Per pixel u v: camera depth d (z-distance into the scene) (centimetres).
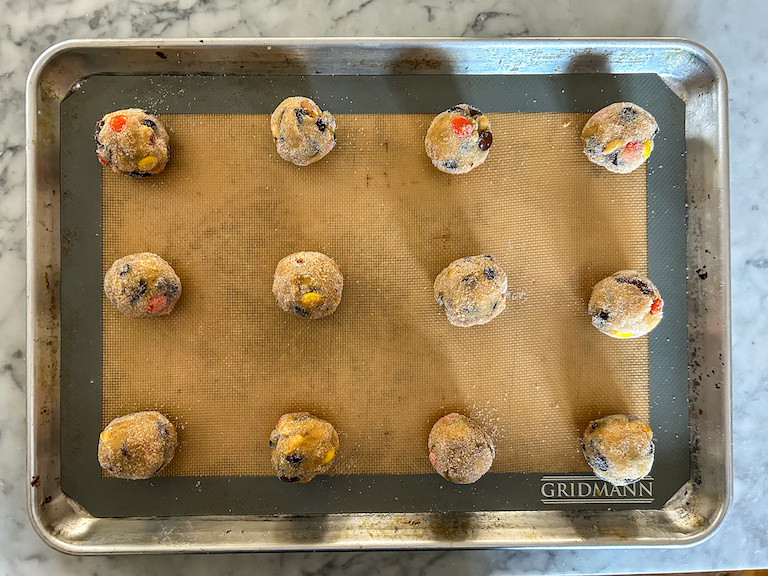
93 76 35
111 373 36
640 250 36
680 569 37
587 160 36
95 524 35
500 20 38
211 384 36
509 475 36
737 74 38
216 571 37
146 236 36
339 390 36
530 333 37
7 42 37
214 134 36
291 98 34
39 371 35
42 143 35
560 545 34
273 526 35
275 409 36
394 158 36
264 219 36
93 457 36
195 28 37
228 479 36
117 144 33
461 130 33
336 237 36
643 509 36
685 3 38
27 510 34
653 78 36
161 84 36
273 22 37
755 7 38
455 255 36
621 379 36
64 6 37
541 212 36
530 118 36
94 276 36
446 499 36
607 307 34
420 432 36
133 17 37
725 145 35
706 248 36
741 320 38
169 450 35
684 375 36
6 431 37
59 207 36
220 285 36
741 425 38
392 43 34
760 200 38
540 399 36
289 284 33
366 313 36
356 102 36
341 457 36
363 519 36
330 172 36
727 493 34
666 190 36
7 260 37
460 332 37
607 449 34
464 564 37
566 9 38
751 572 41
